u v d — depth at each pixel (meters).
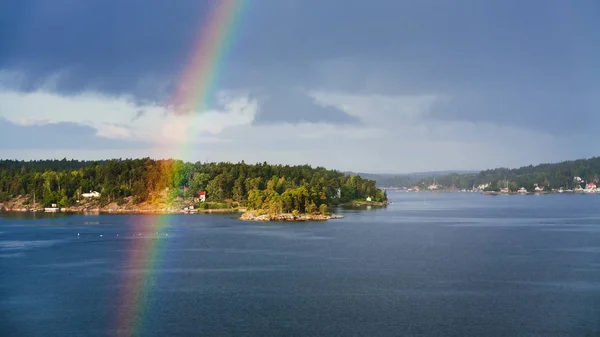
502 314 130.75
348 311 133.62
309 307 137.12
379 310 134.25
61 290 155.62
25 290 155.50
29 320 127.50
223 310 134.88
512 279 168.00
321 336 116.19
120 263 198.50
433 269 184.88
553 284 161.00
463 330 119.75
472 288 156.38
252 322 125.44
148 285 161.50
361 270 183.38
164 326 123.19
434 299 144.25
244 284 162.38
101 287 159.00
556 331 119.00
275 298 145.75
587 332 118.38
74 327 122.69
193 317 129.38
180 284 162.75
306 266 191.12
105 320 127.31
